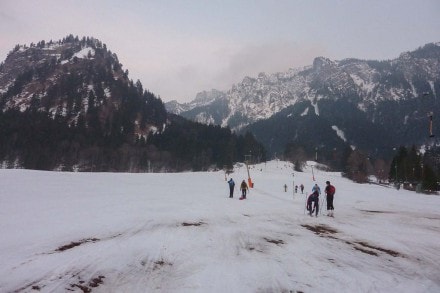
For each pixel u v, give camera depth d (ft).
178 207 65.67
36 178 104.63
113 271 26.58
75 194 77.87
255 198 99.81
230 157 425.69
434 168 369.91
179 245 35.09
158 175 207.21
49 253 30.01
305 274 27.89
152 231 41.16
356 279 27.37
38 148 444.14
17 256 28.71
